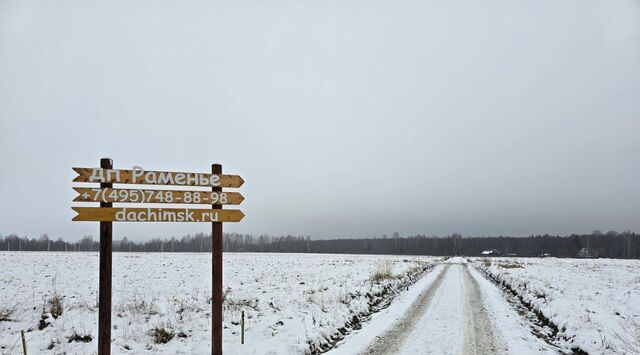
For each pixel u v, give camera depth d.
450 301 18.58
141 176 8.53
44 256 47.84
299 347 10.34
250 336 11.05
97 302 14.38
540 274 32.56
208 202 9.16
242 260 51.78
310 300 16.22
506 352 10.15
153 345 9.77
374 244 170.25
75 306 13.49
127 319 11.82
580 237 149.00
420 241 168.88
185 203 8.92
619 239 144.00
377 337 11.77
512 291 22.66
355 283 22.78
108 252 8.10
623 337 10.99
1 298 15.20
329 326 12.73
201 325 11.65
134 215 8.38
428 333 12.14
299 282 23.53
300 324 12.34
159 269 31.00
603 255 132.50
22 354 8.77
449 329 12.65
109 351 7.93
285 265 41.34
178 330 10.92
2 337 9.80
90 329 10.67
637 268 44.06
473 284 26.67
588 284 24.31
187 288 20.12
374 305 17.92
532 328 13.21
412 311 15.98
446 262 62.97
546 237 167.38
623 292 20.19
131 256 53.75
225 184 9.42
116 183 8.35
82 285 19.95
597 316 13.62
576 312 14.23
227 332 11.30
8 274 24.31
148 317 12.18
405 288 23.98
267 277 26.72
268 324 12.14
